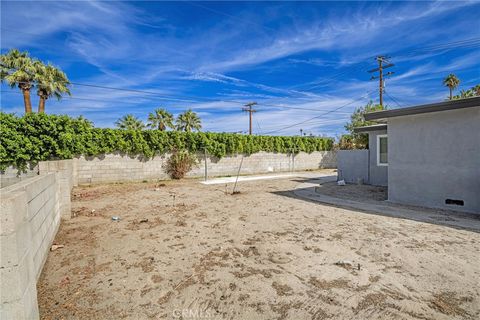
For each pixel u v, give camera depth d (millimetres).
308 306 2504
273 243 4258
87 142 11812
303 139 21828
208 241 4398
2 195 1909
